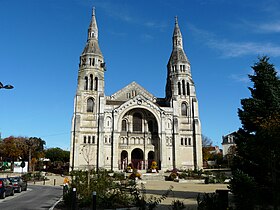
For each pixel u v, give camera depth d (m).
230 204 23.83
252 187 22.92
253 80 29.73
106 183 28.50
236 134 29.50
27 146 110.38
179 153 87.38
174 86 93.56
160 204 26.02
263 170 25.08
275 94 28.06
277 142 21.17
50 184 63.72
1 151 107.69
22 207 26.36
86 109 86.25
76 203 24.11
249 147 23.80
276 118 23.59
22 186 44.56
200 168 86.50
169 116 89.81
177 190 42.12
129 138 86.88
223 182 58.56
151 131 89.69
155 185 53.56
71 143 82.44
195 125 90.38
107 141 83.88
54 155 132.62
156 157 87.44
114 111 85.62
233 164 28.19
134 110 89.75
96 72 89.69
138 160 87.75
